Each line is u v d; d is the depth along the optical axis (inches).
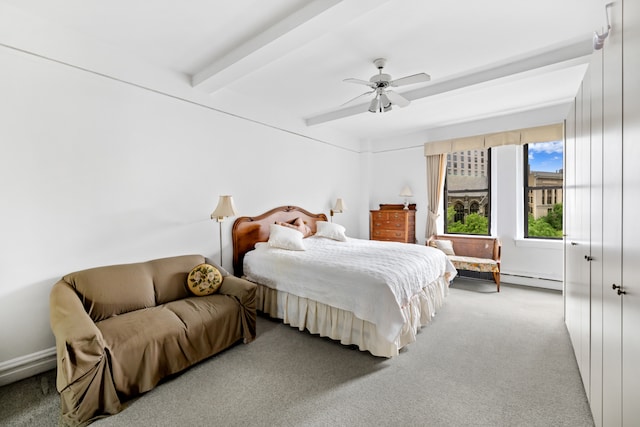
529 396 76.5
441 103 157.9
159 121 118.7
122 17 88.8
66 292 84.2
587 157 78.7
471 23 90.2
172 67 120.6
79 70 97.8
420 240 217.0
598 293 65.6
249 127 154.6
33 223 89.6
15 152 86.2
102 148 103.5
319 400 75.7
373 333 97.3
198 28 94.1
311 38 90.6
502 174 183.9
